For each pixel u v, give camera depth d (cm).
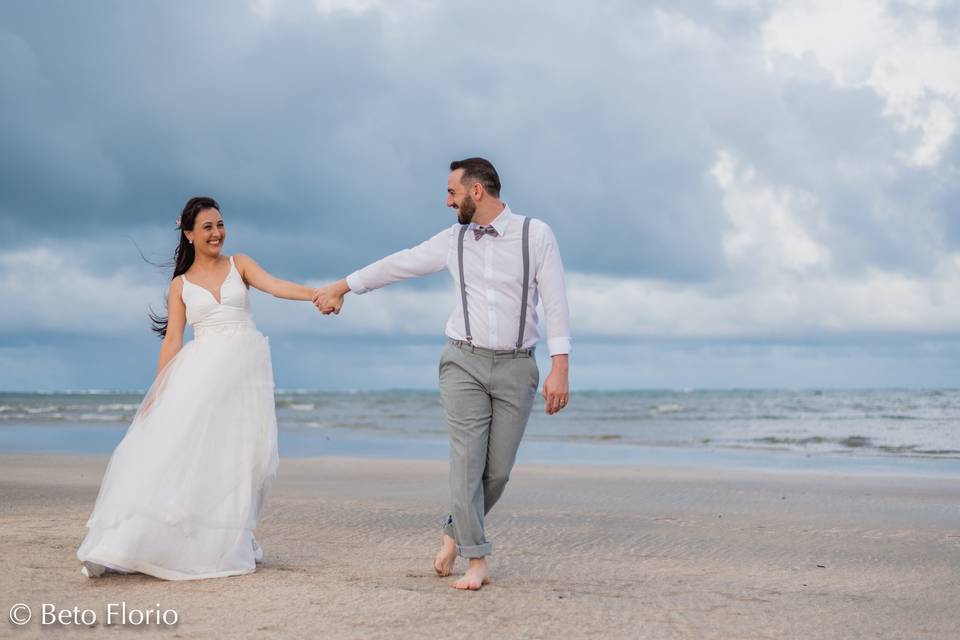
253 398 465
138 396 6750
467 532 418
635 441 2045
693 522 688
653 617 367
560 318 420
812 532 639
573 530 642
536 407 4328
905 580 463
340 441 1975
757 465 1338
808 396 5491
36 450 1556
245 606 377
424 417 3462
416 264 444
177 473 435
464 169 416
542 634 338
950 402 4253
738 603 397
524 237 415
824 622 365
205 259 478
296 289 470
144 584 420
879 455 1578
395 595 398
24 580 423
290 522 666
